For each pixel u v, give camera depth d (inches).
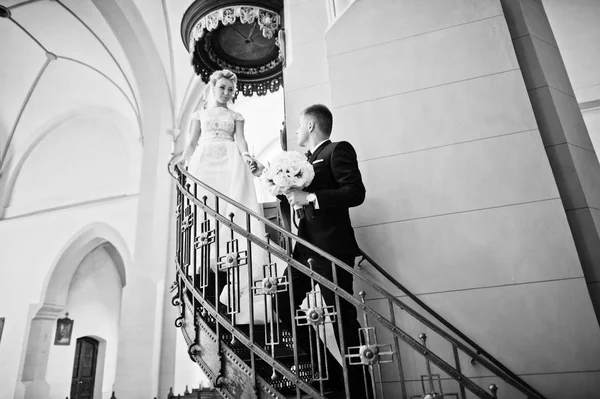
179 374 385.1
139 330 378.9
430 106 145.3
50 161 589.3
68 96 557.9
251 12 216.7
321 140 124.6
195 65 237.8
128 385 364.2
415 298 125.0
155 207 417.1
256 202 156.8
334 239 108.8
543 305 117.6
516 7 152.6
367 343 92.6
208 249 127.6
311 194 107.2
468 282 125.3
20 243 558.6
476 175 134.2
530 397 96.6
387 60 155.0
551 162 133.5
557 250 121.0
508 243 125.5
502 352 116.9
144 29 425.4
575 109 144.0
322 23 191.3
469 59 146.3
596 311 117.3
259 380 102.6
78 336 575.5
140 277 396.5
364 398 101.7
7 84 542.0
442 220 132.9
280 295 117.5
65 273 534.0
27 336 506.9
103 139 560.1
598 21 273.4
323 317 96.2
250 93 262.8
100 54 475.2
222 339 115.0
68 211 542.6
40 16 453.7
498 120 137.3
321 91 179.0
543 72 142.0
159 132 443.2
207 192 154.3
